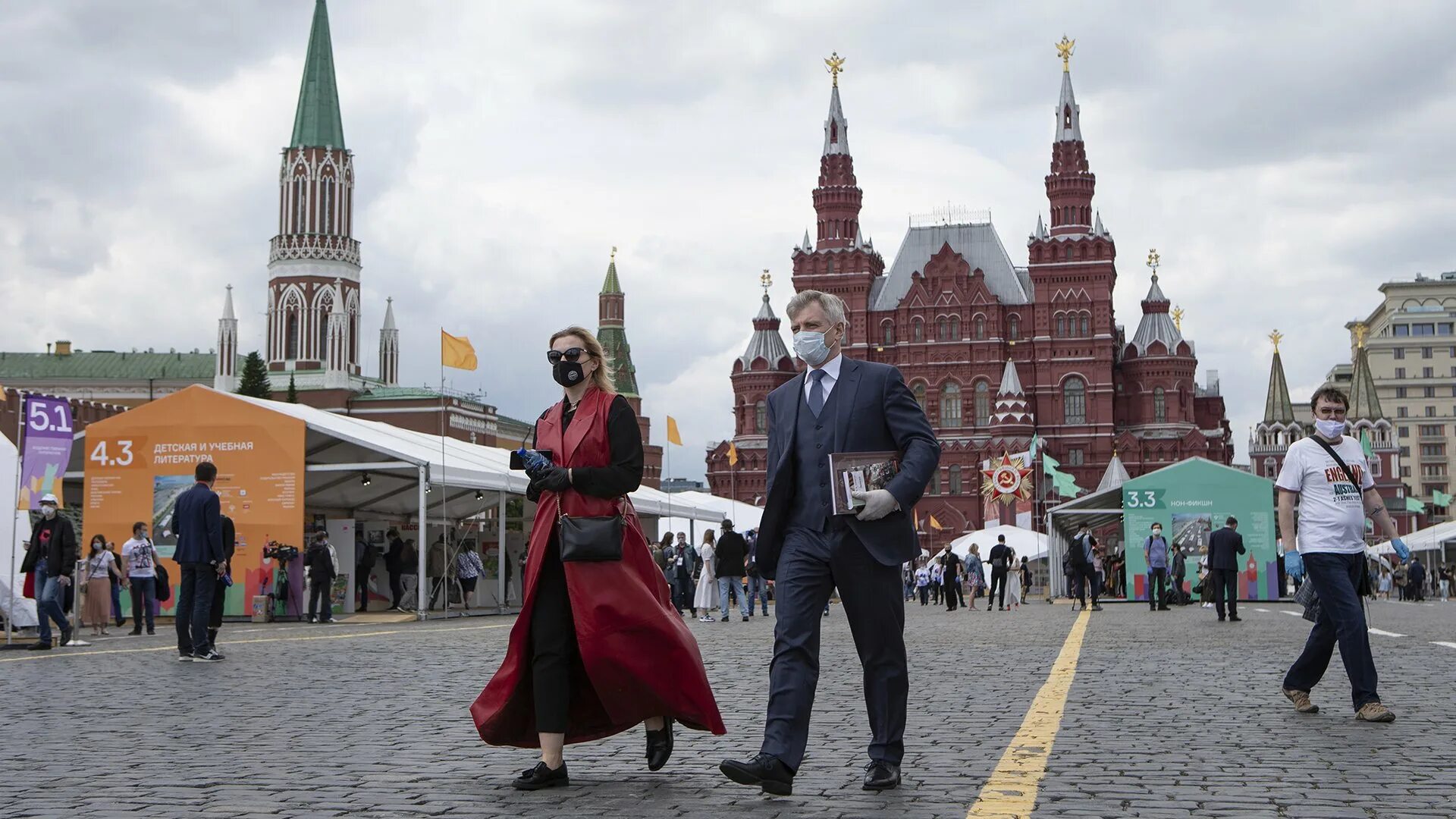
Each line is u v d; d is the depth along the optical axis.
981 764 7.94
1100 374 121.44
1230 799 6.72
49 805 6.78
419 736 9.45
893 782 7.03
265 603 30.20
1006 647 19.08
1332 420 10.05
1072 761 8.01
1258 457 161.12
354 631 24.89
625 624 7.04
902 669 7.09
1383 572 70.12
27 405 22.23
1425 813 6.36
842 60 132.88
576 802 6.79
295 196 132.12
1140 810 6.44
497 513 43.28
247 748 8.84
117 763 8.20
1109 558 55.03
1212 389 139.25
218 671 15.13
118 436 31.72
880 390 7.09
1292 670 10.34
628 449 7.26
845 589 6.94
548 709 7.14
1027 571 58.38
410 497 36.66
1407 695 11.44
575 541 7.02
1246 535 44.09
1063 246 123.25
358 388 129.62
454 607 36.25
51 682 13.85
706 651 19.06
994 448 118.62
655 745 7.74
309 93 134.25
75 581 22.03
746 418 129.50
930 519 96.62
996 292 125.88
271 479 30.86
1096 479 120.06
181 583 16.80
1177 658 16.17
